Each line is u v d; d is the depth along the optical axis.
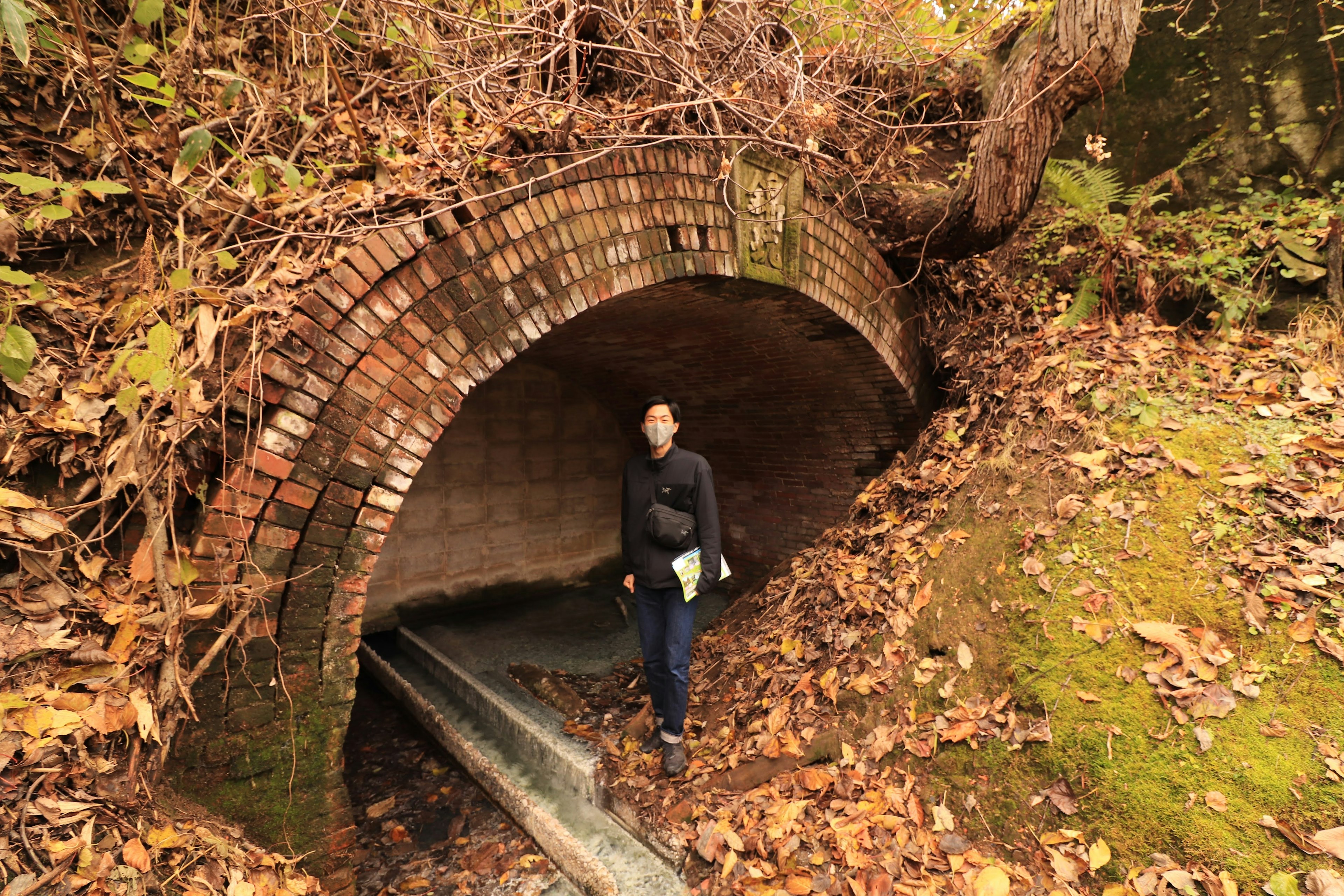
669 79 3.76
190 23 2.70
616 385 7.46
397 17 3.24
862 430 6.11
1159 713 2.36
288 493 2.50
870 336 5.12
